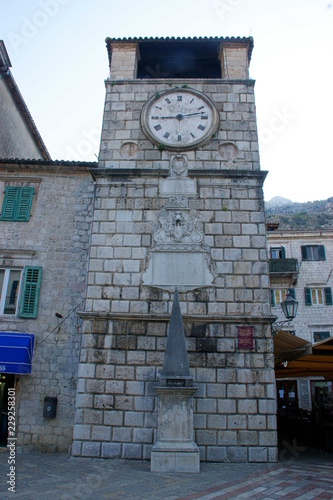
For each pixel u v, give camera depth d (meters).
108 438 11.09
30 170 15.88
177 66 18.36
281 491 7.92
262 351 11.73
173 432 9.91
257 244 12.88
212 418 11.16
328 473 9.73
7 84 18.56
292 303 13.91
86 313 12.04
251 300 12.24
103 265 12.72
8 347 12.98
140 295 12.35
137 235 13.03
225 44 16.14
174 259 12.70
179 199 13.41
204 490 7.92
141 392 11.42
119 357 11.74
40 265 14.62
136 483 8.44
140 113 14.76
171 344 10.62
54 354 13.60
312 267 31.69
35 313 13.95
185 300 12.25
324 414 18.06
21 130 20.59
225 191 13.52
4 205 15.38
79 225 15.13
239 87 15.13
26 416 13.05
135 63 16.09
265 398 11.34
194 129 14.38
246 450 10.89
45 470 9.70
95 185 13.70
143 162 14.02
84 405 11.36
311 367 16.80
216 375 11.52
